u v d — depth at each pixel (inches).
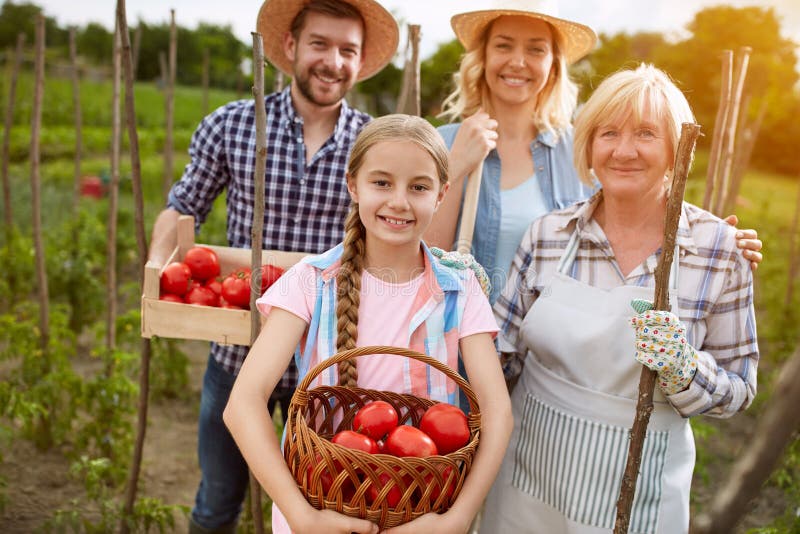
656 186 74.1
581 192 99.2
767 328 229.5
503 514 82.4
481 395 64.3
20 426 150.1
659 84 72.2
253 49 76.0
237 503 103.5
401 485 52.4
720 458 154.6
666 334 64.2
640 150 71.6
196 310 83.4
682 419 75.3
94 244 233.8
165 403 174.4
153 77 1253.7
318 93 96.2
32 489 130.8
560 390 76.5
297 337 65.7
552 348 76.7
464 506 55.9
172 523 109.8
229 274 94.7
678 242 73.0
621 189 73.2
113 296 151.3
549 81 100.1
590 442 74.1
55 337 156.3
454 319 66.4
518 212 95.2
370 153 62.3
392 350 56.9
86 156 557.3
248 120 98.4
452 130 99.3
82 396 138.2
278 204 99.0
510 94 95.8
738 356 72.8
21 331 151.4
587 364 74.7
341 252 67.8
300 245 100.5
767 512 132.6
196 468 146.8
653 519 73.3
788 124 467.2
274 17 101.9
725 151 112.6
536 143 99.0
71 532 116.4
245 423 59.5
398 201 61.4
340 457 52.0
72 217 261.9
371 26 104.0
